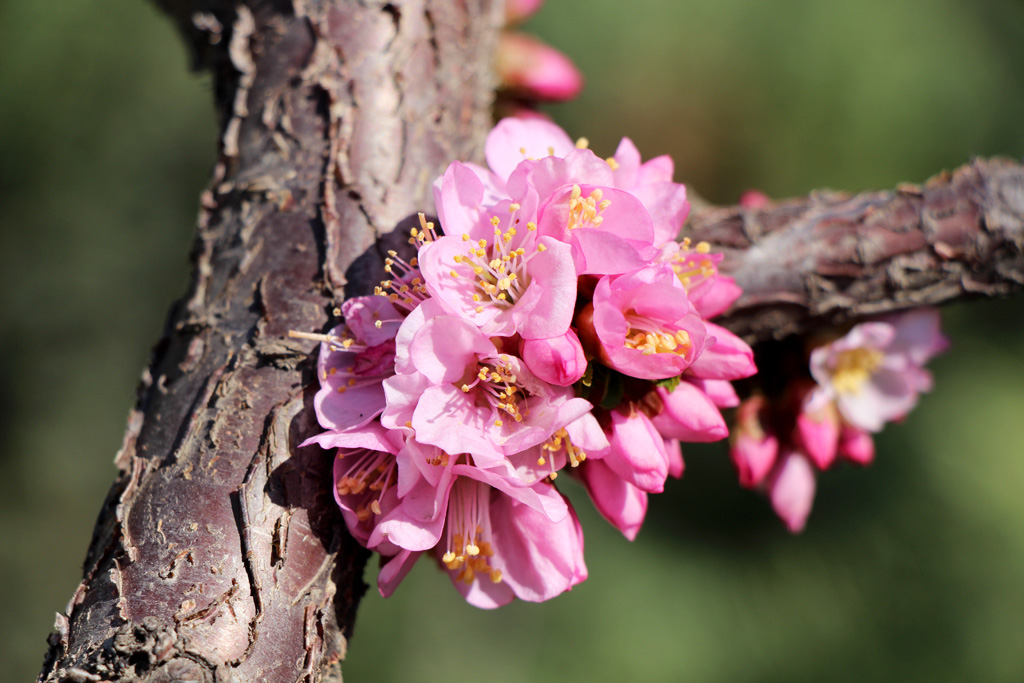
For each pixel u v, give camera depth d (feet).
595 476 1.76
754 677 3.89
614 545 4.21
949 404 4.14
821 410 1.92
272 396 1.74
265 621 1.70
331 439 1.69
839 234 1.87
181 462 1.73
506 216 1.73
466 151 1.89
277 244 1.80
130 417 1.77
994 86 4.38
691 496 4.33
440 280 1.71
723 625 4.04
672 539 4.31
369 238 1.80
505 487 1.69
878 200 1.88
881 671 3.69
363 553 1.75
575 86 2.01
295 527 1.72
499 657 4.22
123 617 1.69
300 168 1.83
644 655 3.98
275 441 1.73
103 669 1.68
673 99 4.60
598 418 1.73
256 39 1.89
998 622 3.66
